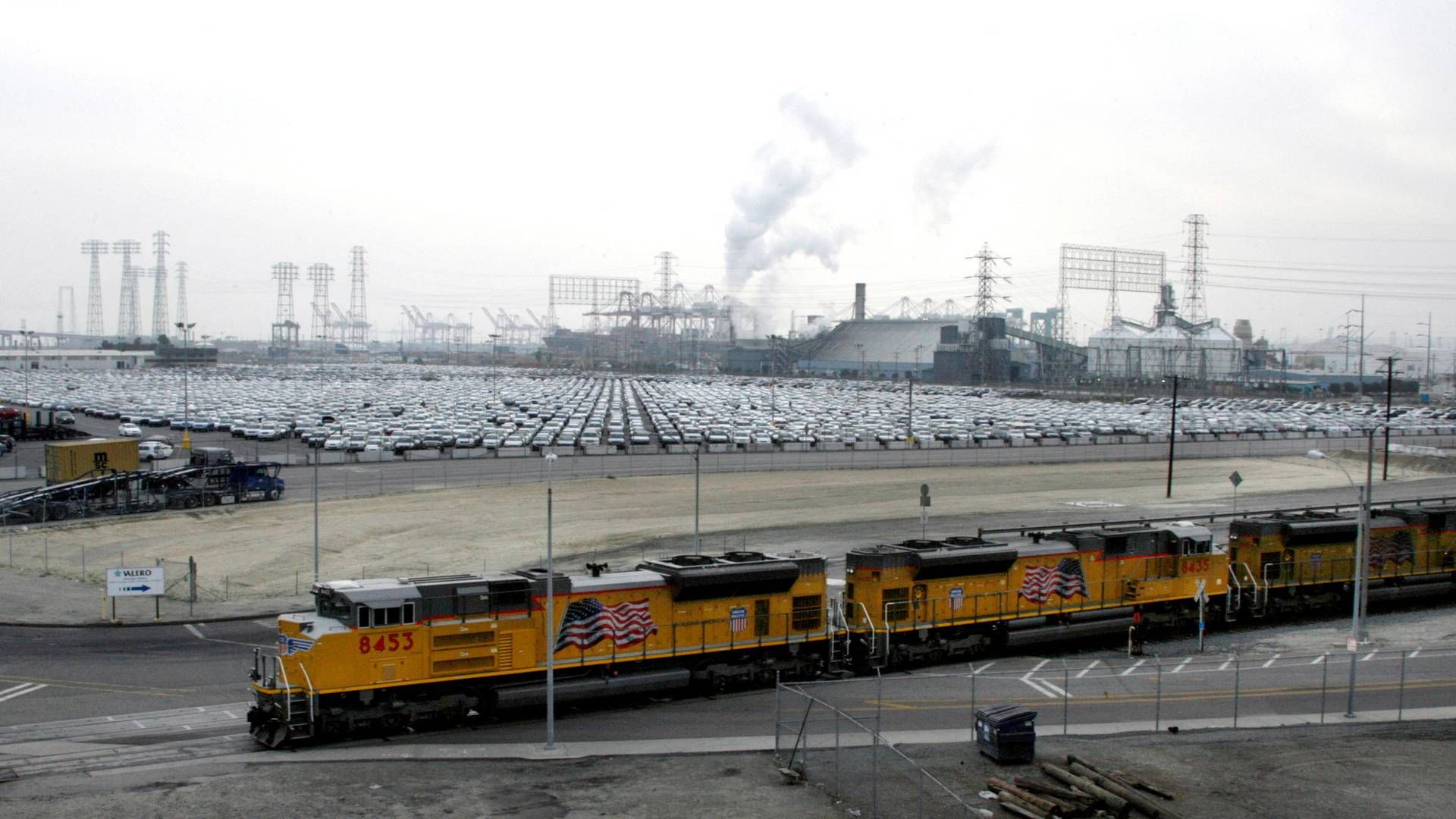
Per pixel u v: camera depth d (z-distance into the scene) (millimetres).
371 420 149000
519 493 90000
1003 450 130375
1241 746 34156
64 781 30453
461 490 91188
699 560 42094
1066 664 40188
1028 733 32062
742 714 38094
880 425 156250
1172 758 32969
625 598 39062
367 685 34219
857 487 97438
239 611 52625
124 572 50625
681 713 38250
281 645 34969
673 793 29953
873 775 28609
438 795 29641
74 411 174000
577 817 28141
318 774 31344
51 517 76438
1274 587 55125
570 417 158375
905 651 44156
